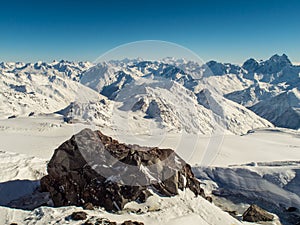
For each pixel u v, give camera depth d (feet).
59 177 55.77
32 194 62.90
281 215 77.97
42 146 157.58
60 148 57.67
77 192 53.21
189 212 53.16
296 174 101.19
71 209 48.67
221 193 91.71
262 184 95.86
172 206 53.21
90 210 49.14
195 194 61.05
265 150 178.40
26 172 80.84
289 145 220.43
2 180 73.15
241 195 90.99
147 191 54.75
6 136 188.34
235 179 99.71
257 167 108.37
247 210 73.46
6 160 90.07
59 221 43.91
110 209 50.42
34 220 44.45
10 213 46.75
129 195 52.08
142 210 50.93
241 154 155.22
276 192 91.04
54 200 54.60
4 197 64.34
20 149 147.74
